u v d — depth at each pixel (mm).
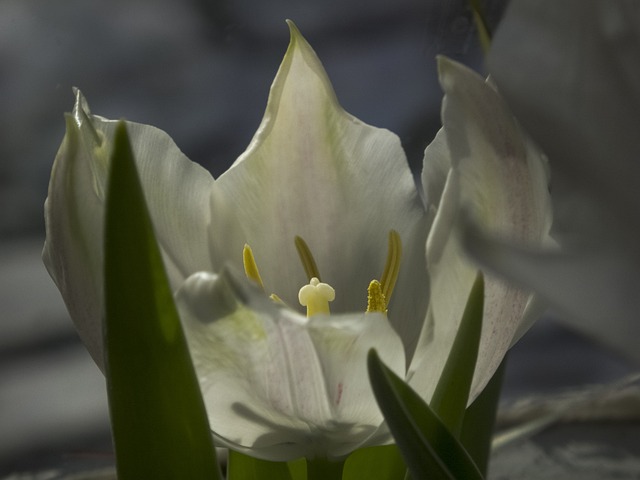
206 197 296
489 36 260
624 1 206
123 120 236
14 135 1384
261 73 1457
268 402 260
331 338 249
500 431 469
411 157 904
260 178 300
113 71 1450
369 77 1355
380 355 253
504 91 207
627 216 203
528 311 268
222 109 1411
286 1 1485
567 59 206
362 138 302
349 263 304
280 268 304
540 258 188
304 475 282
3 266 1230
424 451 237
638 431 460
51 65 1440
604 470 431
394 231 296
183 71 1455
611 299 188
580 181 205
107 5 1487
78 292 261
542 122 206
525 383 905
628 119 205
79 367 1041
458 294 265
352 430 264
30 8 1479
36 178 1358
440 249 266
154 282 241
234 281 241
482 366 267
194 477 246
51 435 912
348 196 303
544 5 206
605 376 896
